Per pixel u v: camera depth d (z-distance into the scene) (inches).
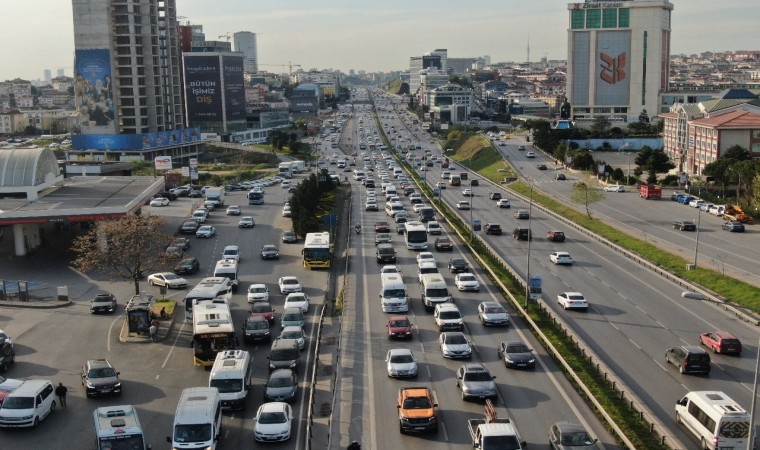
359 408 2164.1
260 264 4217.5
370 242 4835.1
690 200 6225.4
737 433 1795.0
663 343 2714.1
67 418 2166.6
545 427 1988.2
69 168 6668.3
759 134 7293.3
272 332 2935.5
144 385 2423.7
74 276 4008.4
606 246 4626.0
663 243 4608.8
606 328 2903.5
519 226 5369.1
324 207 6250.0
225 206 6540.4
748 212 5477.4
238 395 2169.0
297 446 1939.0
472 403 2176.4
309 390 2321.6
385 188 7199.8
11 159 4785.9
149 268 3617.1
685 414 1948.8
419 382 2358.5
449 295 3218.5
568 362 2455.7
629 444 1833.2
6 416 2076.8
